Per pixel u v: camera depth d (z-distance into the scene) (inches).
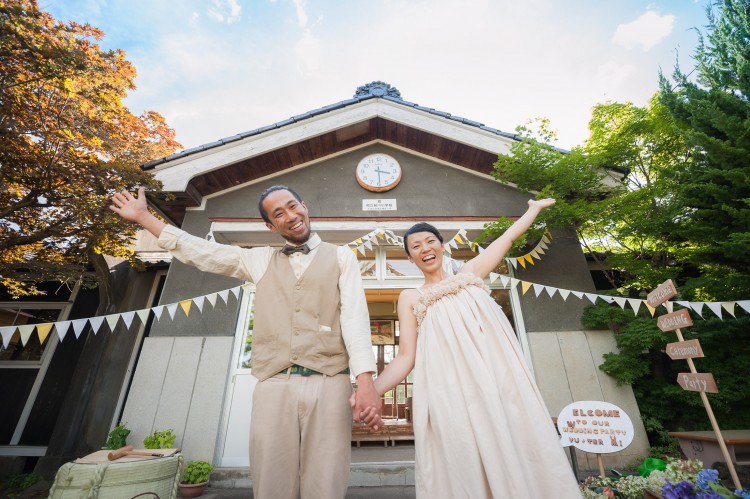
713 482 70.9
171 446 126.2
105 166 147.7
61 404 199.0
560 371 146.9
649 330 135.7
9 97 135.6
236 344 151.2
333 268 52.4
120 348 193.6
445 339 47.6
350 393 48.0
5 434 189.3
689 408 144.4
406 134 209.2
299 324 47.5
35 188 149.9
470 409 41.3
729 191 136.5
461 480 38.2
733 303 106.0
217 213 185.6
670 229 158.9
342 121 194.7
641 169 202.2
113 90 183.9
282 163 200.7
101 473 82.4
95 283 199.5
